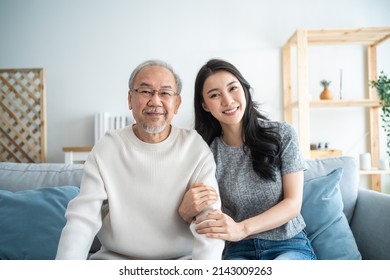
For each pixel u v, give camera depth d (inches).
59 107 122.1
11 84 116.3
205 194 41.2
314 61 118.9
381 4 118.1
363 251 53.8
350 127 118.3
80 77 122.1
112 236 43.4
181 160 45.1
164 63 44.8
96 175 43.4
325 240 50.4
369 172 100.6
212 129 52.6
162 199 43.3
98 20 122.3
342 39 110.3
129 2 122.0
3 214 50.6
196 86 49.6
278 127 49.1
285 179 46.9
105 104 121.6
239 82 47.5
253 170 47.1
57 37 122.8
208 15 120.5
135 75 44.2
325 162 61.5
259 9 119.5
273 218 42.5
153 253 43.3
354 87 118.2
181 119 118.7
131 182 43.7
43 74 113.0
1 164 61.9
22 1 123.7
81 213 40.7
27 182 58.8
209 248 39.0
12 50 123.4
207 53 120.2
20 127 121.3
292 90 118.3
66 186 56.2
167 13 121.2
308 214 52.6
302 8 118.8
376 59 116.5
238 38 119.8
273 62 119.1
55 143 122.0
